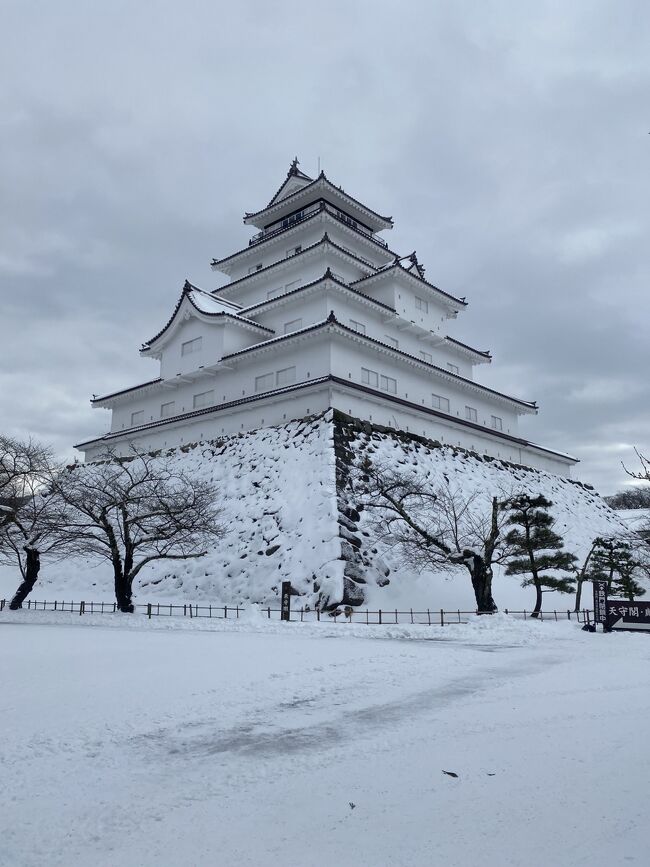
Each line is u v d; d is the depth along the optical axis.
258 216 56.12
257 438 40.47
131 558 29.33
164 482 38.59
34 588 39.69
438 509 34.09
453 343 51.56
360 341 40.78
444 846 5.04
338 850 5.00
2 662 14.02
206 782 6.71
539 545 30.02
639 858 4.77
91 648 16.47
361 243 52.28
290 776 6.88
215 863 4.81
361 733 8.66
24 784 6.64
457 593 32.44
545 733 8.52
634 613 22.88
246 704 10.33
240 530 34.38
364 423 39.16
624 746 7.83
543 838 5.16
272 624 23.70
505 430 55.16
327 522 31.14
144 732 8.62
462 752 7.69
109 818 5.73
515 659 15.63
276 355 42.72
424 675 13.13
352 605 27.95
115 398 53.00
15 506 31.88
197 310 46.72
